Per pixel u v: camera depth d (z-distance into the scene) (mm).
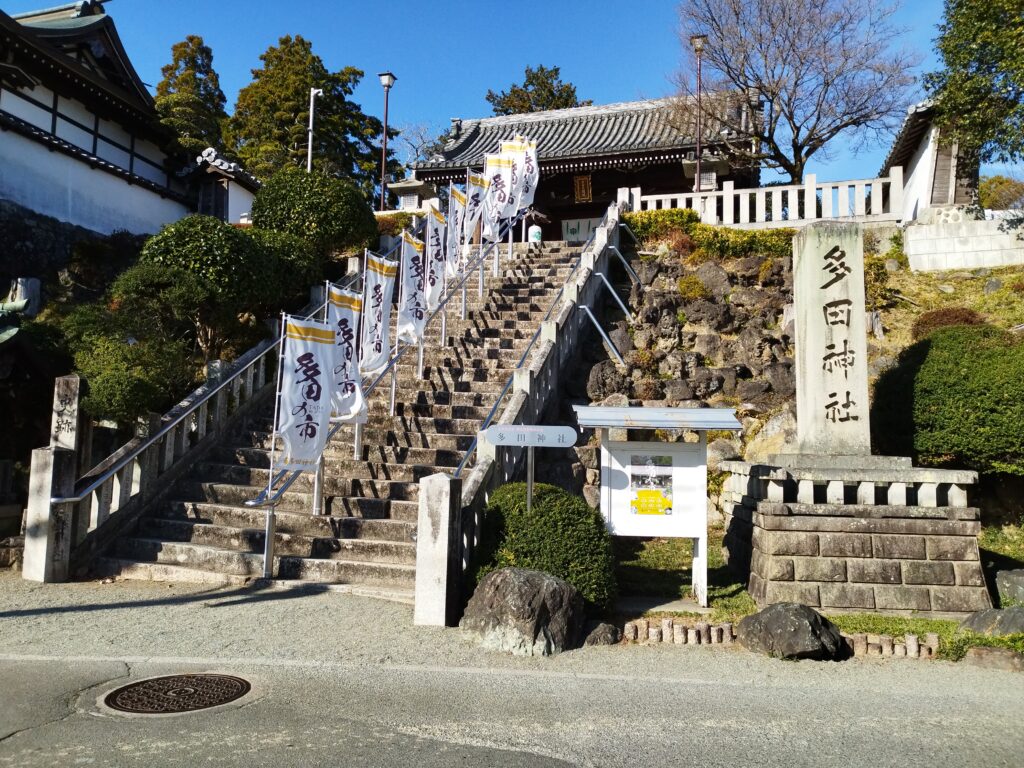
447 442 10188
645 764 4082
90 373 10000
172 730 4359
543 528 7059
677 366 12984
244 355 11445
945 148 17156
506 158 16297
